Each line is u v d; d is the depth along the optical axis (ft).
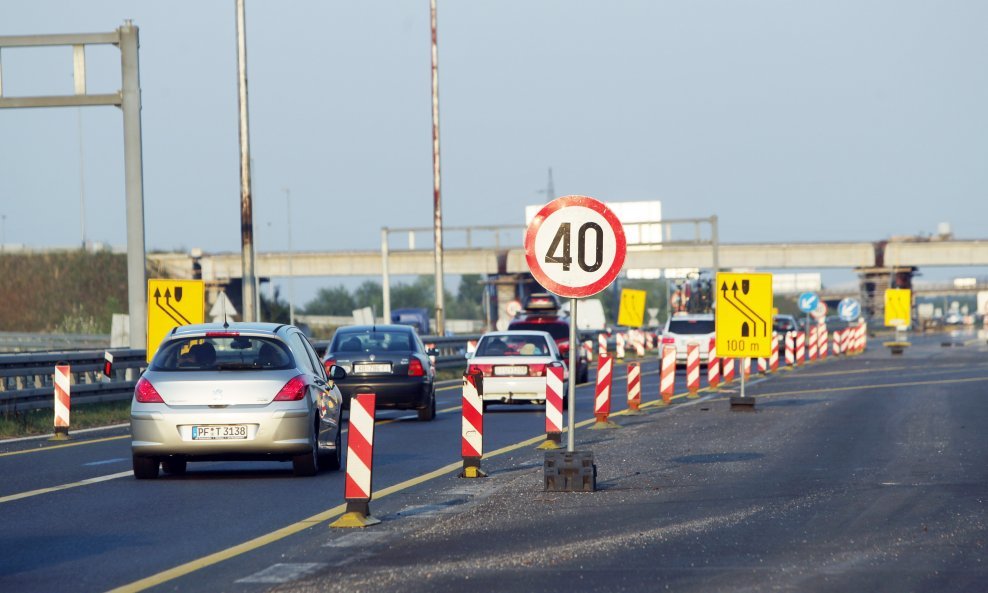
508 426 234.38
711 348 340.18
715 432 209.15
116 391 271.08
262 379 149.38
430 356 262.67
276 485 145.59
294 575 89.45
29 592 84.89
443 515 118.73
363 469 113.50
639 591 82.02
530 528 109.50
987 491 131.44
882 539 102.06
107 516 121.08
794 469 153.17
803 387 342.85
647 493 132.46
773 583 84.23
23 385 257.14
